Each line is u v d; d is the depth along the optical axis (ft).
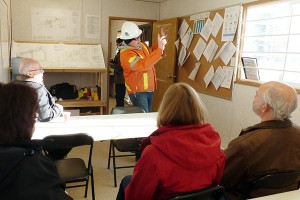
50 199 2.78
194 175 3.88
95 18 16.96
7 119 2.86
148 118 9.23
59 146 6.53
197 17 14.24
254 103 5.20
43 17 15.89
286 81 9.68
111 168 10.50
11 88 3.00
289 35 9.45
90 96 16.74
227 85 12.11
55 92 16.20
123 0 17.46
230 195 4.96
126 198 4.16
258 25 10.99
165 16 17.81
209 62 13.33
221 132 12.79
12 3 15.17
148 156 3.83
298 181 5.12
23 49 15.08
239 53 11.51
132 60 10.21
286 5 9.83
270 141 4.70
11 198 2.64
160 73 17.47
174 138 3.76
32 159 2.87
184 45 15.37
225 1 12.23
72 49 16.15
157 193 3.98
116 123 8.54
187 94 4.03
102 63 16.38
